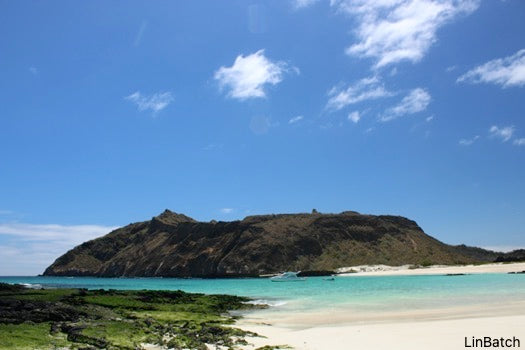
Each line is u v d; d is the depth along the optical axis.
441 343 19.17
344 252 179.38
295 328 28.36
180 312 38.91
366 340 21.06
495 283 66.75
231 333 24.95
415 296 49.25
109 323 27.20
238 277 169.50
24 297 43.22
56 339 22.27
